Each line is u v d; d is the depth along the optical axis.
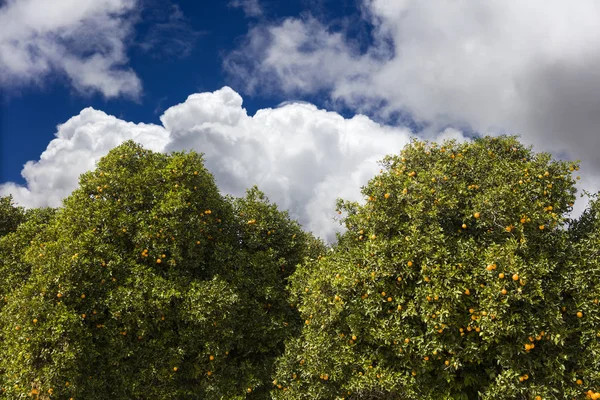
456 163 8.75
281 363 9.83
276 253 11.44
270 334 10.68
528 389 7.05
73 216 9.76
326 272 9.10
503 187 7.65
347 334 8.74
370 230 8.69
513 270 6.97
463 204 8.27
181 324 9.65
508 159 8.92
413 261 7.79
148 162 10.83
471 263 7.50
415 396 7.61
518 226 7.48
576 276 7.43
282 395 9.59
